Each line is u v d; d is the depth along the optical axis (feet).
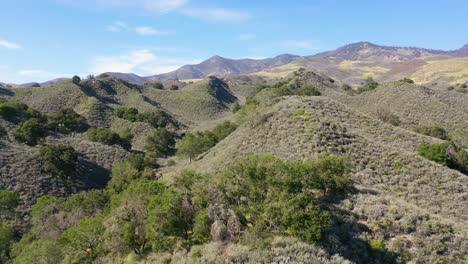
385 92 300.40
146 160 217.56
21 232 128.57
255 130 142.31
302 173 75.46
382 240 64.34
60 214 116.78
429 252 62.49
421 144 146.92
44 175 171.22
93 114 354.33
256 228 58.23
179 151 222.48
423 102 261.85
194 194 73.00
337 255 54.85
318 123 129.90
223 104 522.88
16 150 185.37
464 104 258.16
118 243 71.41
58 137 248.52
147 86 544.21
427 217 70.90
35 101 374.43
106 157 229.86
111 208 96.02
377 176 99.09
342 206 72.84
